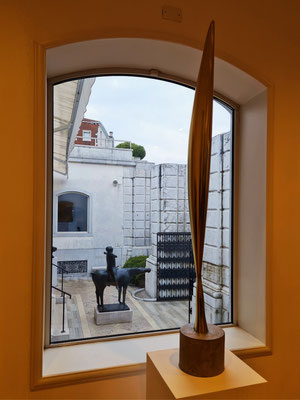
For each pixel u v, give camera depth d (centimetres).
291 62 129
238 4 121
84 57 115
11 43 95
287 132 128
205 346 80
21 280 93
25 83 95
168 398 75
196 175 85
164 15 109
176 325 144
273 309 123
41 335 95
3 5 94
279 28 128
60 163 137
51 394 96
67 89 133
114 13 104
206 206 86
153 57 121
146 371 97
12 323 92
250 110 137
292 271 126
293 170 128
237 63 119
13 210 93
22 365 93
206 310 167
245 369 85
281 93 127
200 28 114
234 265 144
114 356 111
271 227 124
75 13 101
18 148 94
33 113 96
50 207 121
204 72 83
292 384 125
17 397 92
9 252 92
